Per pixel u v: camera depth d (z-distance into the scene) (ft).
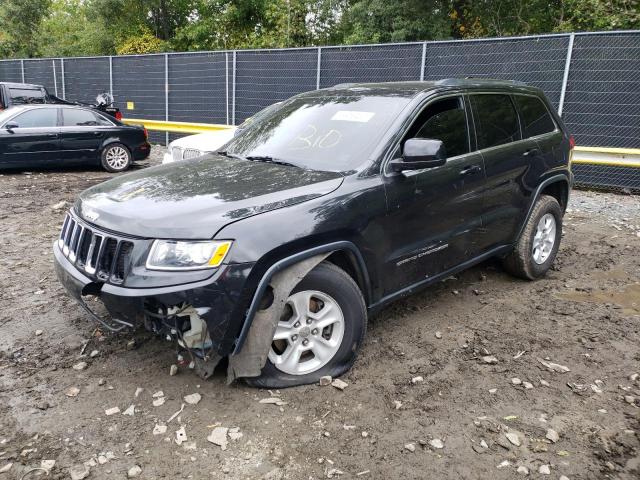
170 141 52.39
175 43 92.27
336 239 10.68
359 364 11.74
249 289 9.52
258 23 86.63
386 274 11.91
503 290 16.38
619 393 10.84
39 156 35.60
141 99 53.98
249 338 9.87
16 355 11.89
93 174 37.91
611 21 45.09
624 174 30.89
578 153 31.65
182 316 9.59
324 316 10.82
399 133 12.23
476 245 14.48
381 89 14.07
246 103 45.39
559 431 9.58
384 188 11.53
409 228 12.19
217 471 8.46
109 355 11.89
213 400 10.23
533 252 16.75
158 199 10.58
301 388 10.66
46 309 14.35
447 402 10.39
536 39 31.58
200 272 9.27
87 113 37.91
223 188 10.93
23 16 96.12
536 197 16.28
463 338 13.10
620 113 30.25
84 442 9.07
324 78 40.14
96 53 93.20
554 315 14.56
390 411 10.04
